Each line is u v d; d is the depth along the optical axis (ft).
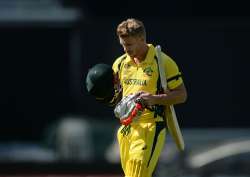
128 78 80.33
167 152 170.71
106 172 175.83
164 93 79.20
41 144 252.62
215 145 172.65
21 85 289.74
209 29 263.70
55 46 283.18
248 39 263.70
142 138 79.71
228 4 268.82
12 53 288.10
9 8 282.15
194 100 260.21
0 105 288.30
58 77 283.79
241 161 161.38
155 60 79.36
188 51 262.06
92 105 267.18
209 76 261.85
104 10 274.98
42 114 286.46
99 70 81.82
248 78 263.08
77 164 177.27
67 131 225.76
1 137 286.46
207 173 162.20
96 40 270.05
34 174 177.17
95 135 223.51
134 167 79.46
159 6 272.51
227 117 260.83
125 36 77.87
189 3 270.46
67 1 280.10
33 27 281.95
